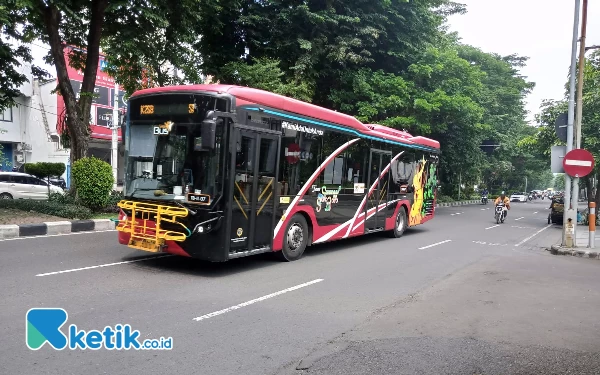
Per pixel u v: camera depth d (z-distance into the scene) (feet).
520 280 26.55
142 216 24.81
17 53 46.60
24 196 61.93
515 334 16.98
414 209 47.37
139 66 50.62
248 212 25.21
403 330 17.03
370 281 24.75
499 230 56.49
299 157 29.14
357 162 36.01
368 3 58.65
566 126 40.16
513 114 128.16
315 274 25.75
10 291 19.34
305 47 52.80
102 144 91.04
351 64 61.21
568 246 39.58
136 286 21.21
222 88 23.98
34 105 88.02
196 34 55.42
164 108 24.82
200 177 23.50
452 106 64.85
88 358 13.41
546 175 312.50
